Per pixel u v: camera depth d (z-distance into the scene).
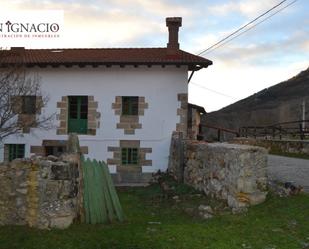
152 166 19.72
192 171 14.26
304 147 19.73
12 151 20.19
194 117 24.56
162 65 19.62
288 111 63.66
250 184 9.20
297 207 8.55
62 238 7.71
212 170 11.54
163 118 19.81
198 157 13.38
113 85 19.98
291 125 58.56
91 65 19.59
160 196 14.01
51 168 8.53
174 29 20.64
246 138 26.75
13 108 17.42
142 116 19.86
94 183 9.29
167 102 19.81
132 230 8.05
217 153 11.06
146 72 19.92
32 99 19.97
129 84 19.95
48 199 8.45
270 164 15.52
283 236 7.30
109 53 21.27
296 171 13.45
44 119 19.70
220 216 9.00
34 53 21.23
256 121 65.56
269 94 79.19
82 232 8.09
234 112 70.06
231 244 7.04
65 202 8.52
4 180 8.84
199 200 11.55
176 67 19.83
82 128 20.28
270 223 8.01
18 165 8.80
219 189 10.75
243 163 9.23
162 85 19.88
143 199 14.04
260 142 24.03
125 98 20.09
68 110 20.30
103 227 8.49
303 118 54.88
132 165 19.84
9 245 7.44
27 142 20.02
